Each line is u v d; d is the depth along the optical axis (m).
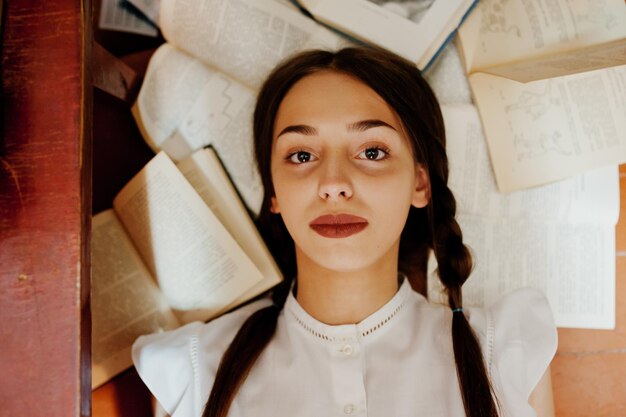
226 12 0.91
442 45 0.88
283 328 0.78
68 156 0.67
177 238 0.90
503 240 0.93
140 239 0.91
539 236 0.93
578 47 0.90
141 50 0.97
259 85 0.92
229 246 0.89
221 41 0.92
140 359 0.80
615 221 0.91
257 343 0.75
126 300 0.90
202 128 0.93
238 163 0.93
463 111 0.92
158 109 0.93
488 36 0.90
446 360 0.73
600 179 0.91
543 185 0.92
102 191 0.96
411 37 0.87
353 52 0.74
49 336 0.65
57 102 0.67
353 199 0.67
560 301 0.93
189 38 0.92
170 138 0.93
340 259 0.68
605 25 0.89
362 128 0.69
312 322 0.74
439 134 0.82
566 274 0.92
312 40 0.90
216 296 0.90
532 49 0.90
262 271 0.91
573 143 0.90
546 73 0.81
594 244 0.92
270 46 0.91
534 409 0.76
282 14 0.90
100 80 0.81
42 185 0.66
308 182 0.68
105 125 0.96
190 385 0.76
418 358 0.73
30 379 0.64
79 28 0.68
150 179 0.90
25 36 0.68
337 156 0.69
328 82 0.71
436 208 0.81
